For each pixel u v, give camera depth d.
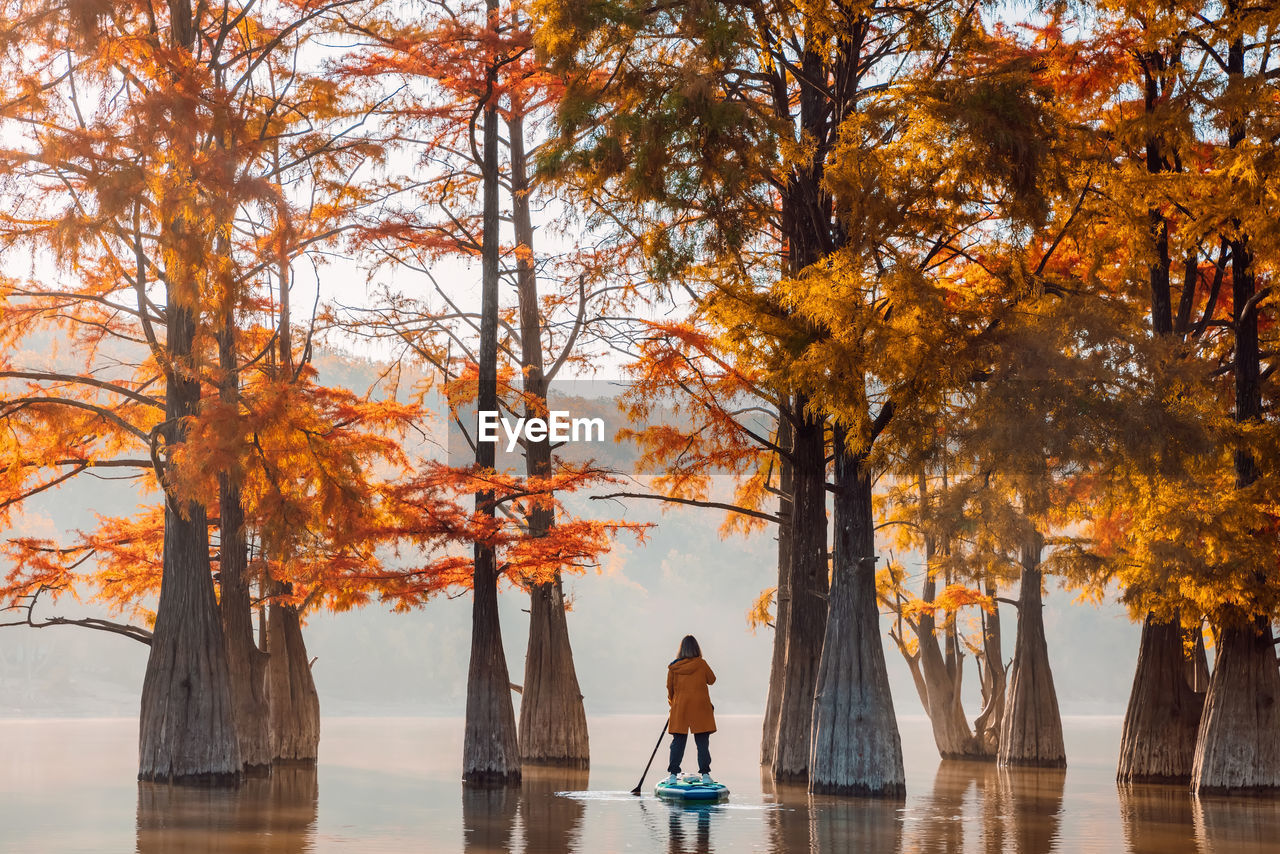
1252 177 18.84
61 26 19.94
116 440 24.98
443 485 21.77
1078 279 20.08
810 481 22.50
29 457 23.39
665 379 22.86
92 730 50.47
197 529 20.86
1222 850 13.09
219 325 20.39
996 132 17.05
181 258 19.09
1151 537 19.83
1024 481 18.45
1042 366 17.33
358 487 22.50
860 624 19.20
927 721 77.06
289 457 21.44
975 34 19.06
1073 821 15.95
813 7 19.16
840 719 19.03
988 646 32.47
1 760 28.42
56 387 24.72
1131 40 22.11
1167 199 20.58
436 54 22.94
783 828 14.72
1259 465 19.75
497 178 23.11
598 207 20.75
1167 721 22.80
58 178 19.44
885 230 17.56
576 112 18.97
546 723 27.25
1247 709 20.23
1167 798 19.73
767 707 28.53
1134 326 18.53
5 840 13.45
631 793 19.44
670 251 19.12
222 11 24.34
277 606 27.89
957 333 17.47
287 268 21.28
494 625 21.58
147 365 24.33
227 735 20.56
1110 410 17.19
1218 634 21.00
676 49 19.31
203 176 19.16
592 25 18.55
